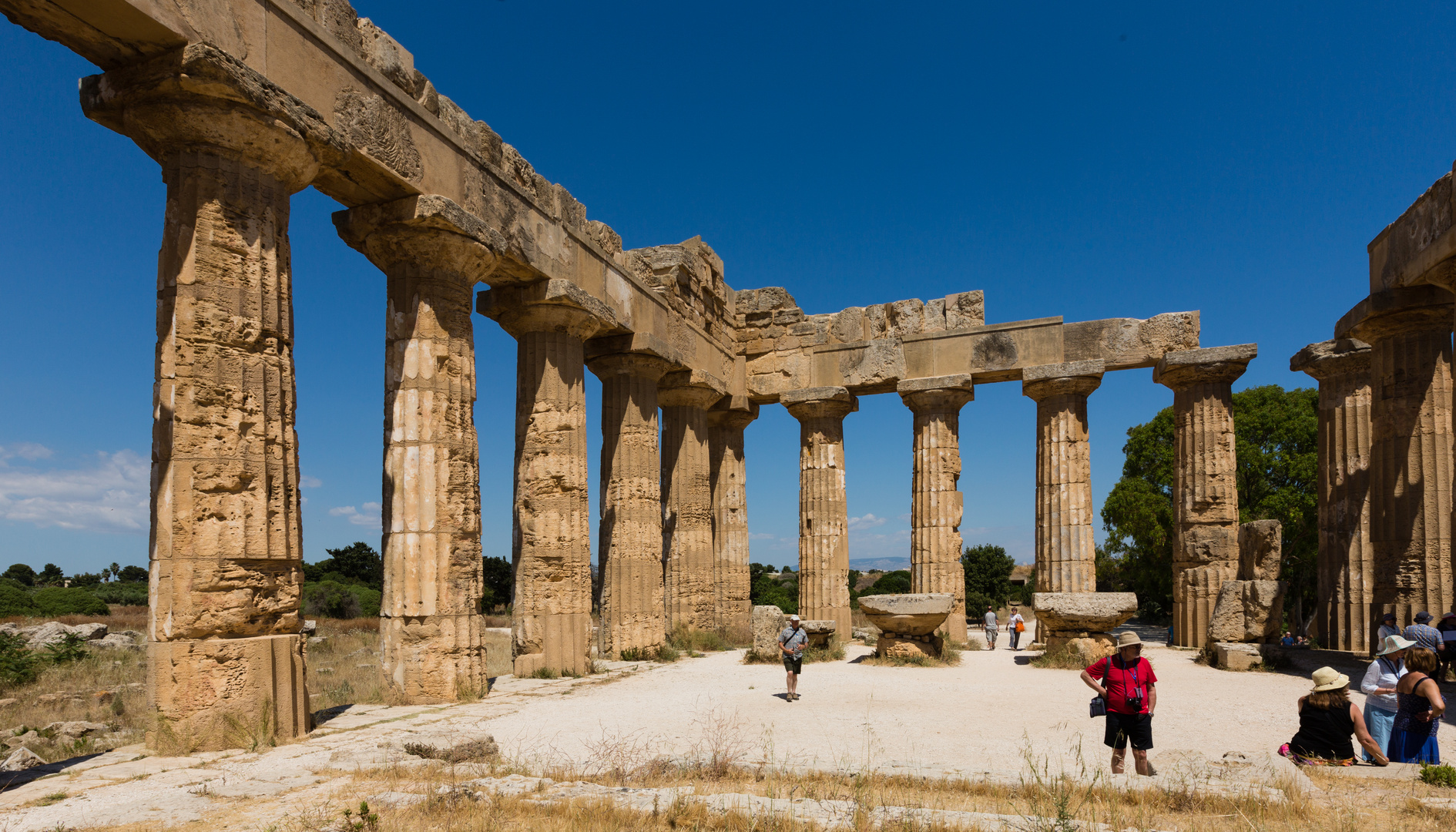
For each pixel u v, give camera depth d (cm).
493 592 5334
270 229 1080
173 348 989
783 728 1150
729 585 2748
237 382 1021
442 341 1434
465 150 1489
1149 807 692
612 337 2097
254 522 1026
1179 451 2311
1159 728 1161
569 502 1791
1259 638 1886
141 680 1748
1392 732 889
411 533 1388
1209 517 2247
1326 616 2338
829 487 2650
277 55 1112
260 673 1008
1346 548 2259
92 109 1017
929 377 2505
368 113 1262
